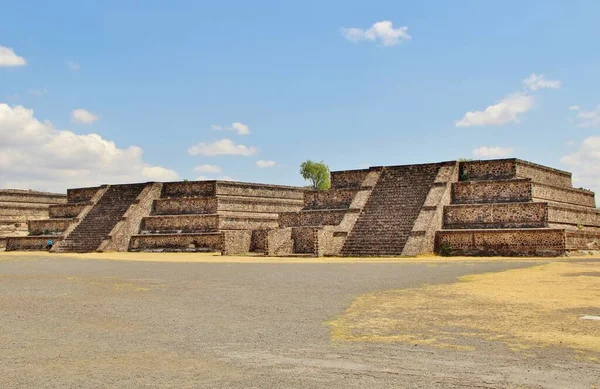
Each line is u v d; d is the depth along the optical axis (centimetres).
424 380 971
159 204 6725
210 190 6750
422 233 4544
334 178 5988
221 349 1217
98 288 2352
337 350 1195
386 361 1100
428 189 5191
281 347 1229
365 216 5112
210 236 5969
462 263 3525
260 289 2261
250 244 5559
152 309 1764
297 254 4938
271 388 930
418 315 1592
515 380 964
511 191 4903
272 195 7356
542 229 4325
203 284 2478
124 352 1200
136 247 6288
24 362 1123
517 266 3170
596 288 2100
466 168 5309
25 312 1730
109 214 6650
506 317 1538
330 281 2525
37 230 7194
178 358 1143
